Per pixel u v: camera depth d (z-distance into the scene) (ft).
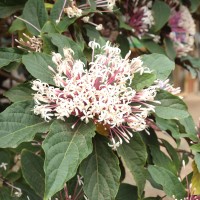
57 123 1.08
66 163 1.01
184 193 1.31
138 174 1.17
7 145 1.09
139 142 1.19
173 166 1.44
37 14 1.44
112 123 1.08
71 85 1.09
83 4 1.54
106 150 1.15
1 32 2.06
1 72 2.09
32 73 1.18
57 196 1.38
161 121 1.33
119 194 1.41
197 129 1.48
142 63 1.24
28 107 1.15
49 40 1.32
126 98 1.12
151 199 1.44
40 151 1.53
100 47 1.32
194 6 2.15
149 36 1.82
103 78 1.11
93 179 1.12
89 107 1.10
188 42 2.03
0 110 1.65
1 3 1.58
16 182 1.51
